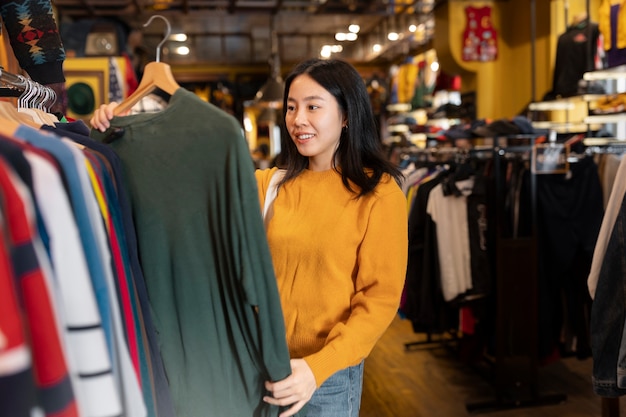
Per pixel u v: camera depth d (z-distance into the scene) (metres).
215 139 1.20
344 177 1.61
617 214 2.16
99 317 0.87
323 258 1.57
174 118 1.24
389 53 11.25
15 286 0.66
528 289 3.44
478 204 3.49
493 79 7.53
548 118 6.34
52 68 1.71
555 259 3.47
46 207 0.81
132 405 1.00
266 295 1.19
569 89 5.55
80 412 0.84
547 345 3.54
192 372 1.30
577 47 5.48
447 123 6.42
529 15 7.03
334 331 1.48
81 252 0.86
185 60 11.91
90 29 5.21
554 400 3.54
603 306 2.14
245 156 1.18
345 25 9.88
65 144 0.95
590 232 3.44
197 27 9.77
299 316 1.59
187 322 1.27
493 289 3.50
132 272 1.18
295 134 1.62
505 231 3.45
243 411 1.31
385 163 1.63
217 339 1.28
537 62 6.85
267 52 11.70
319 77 1.59
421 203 3.67
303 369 1.34
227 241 1.20
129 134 1.27
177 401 1.32
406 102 8.90
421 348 4.64
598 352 2.15
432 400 3.63
